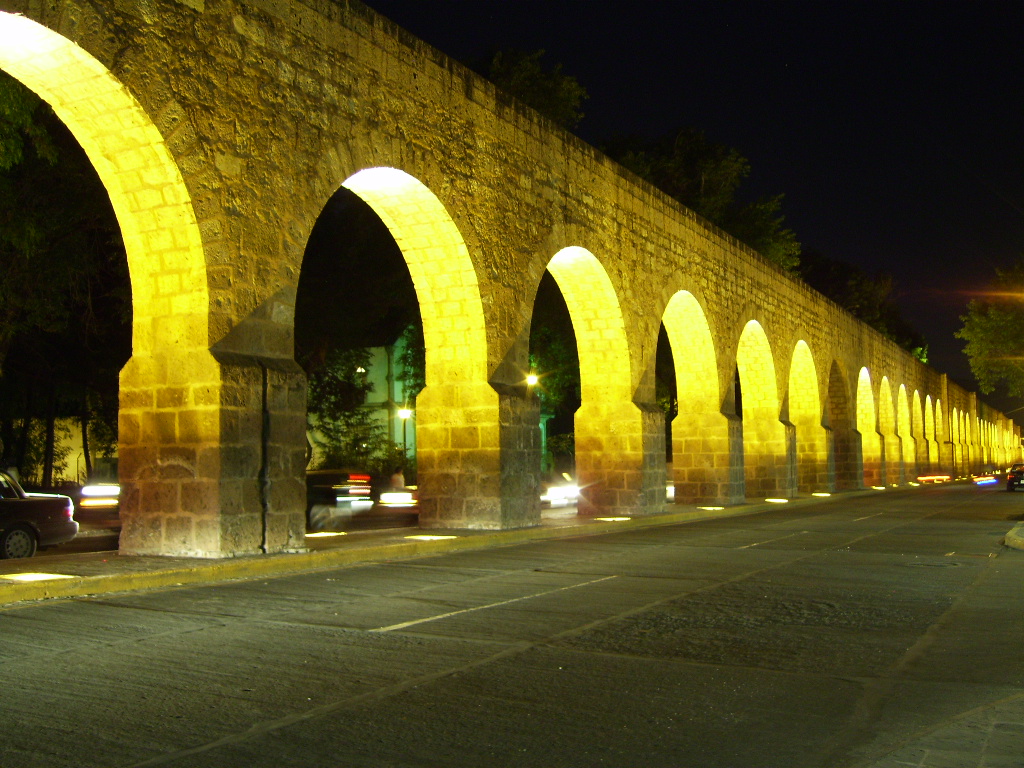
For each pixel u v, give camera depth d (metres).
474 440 15.47
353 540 13.20
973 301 44.53
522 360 16.58
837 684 5.82
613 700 5.42
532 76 35.25
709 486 24.50
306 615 7.85
